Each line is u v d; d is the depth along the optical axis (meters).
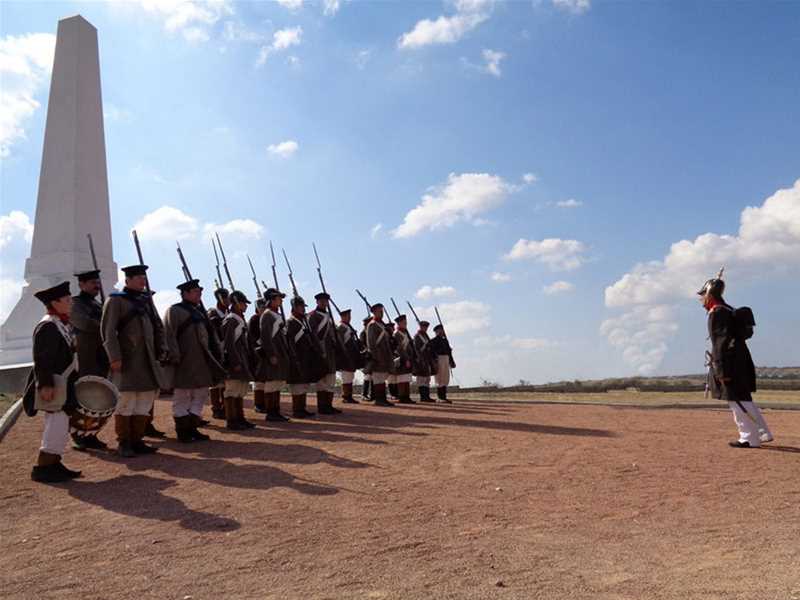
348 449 10.32
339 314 19.72
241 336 12.96
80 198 20.95
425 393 22.17
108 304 10.03
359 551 5.66
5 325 20.72
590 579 4.93
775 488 7.73
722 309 10.84
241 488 7.92
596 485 7.99
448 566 5.25
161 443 11.24
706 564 5.24
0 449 10.37
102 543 6.10
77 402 8.83
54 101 21.48
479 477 8.43
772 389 26.72
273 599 4.65
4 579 5.28
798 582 4.77
